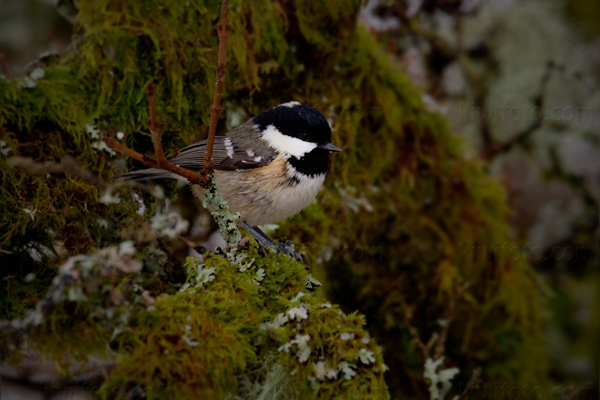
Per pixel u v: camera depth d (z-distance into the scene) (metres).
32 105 7.02
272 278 6.15
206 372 5.03
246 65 7.94
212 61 7.80
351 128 8.98
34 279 6.96
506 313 10.32
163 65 7.64
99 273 5.20
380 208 9.37
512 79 11.91
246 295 5.82
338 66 8.85
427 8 11.65
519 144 12.26
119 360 5.12
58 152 7.16
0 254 6.89
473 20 11.88
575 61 11.91
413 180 9.54
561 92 11.95
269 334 5.60
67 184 7.16
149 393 4.88
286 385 5.25
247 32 7.96
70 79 7.41
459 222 9.95
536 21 11.83
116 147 4.89
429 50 11.78
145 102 7.61
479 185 10.21
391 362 9.66
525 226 12.38
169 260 7.57
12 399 6.26
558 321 12.18
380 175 9.35
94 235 7.35
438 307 9.95
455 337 10.17
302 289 6.18
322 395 5.24
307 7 8.34
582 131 12.09
